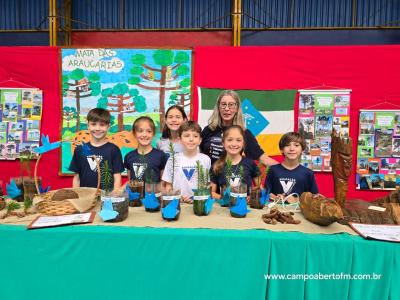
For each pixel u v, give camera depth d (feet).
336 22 12.91
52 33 12.67
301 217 4.19
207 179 4.55
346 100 8.89
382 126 8.88
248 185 5.34
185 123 5.63
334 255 3.41
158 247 3.49
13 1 13.48
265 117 9.09
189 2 13.19
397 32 12.56
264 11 13.00
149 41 13.24
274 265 3.45
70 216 3.98
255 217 4.15
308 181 5.70
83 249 3.51
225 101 6.72
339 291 3.43
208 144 6.91
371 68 8.73
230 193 4.23
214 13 13.15
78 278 3.54
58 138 9.39
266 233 3.56
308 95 8.96
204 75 9.14
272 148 9.15
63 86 9.27
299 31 12.78
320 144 9.08
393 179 9.02
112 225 3.71
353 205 4.31
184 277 3.51
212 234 3.49
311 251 3.43
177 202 4.00
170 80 9.22
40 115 9.37
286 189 5.64
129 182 4.86
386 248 3.37
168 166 5.57
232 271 3.48
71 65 9.23
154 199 4.31
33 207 4.22
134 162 6.12
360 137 8.97
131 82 9.27
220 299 3.50
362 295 3.42
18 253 3.53
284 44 12.87
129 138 9.36
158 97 9.27
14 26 13.56
